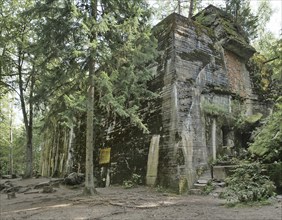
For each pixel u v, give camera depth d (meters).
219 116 13.87
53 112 12.09
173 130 12.38
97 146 17.30
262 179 8.52
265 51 22.28
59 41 11.19
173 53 13.29
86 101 10.95
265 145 10.44
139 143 14.19
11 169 34.00
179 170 11.74
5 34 19.17
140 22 11.71
